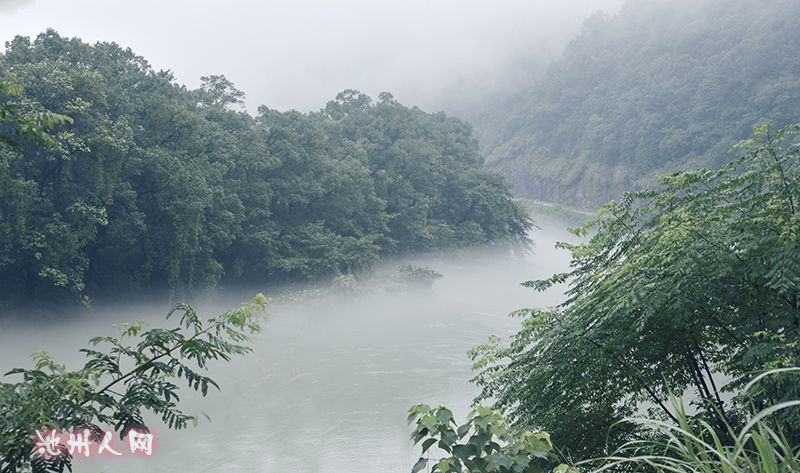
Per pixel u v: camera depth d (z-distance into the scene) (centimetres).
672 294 873
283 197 6688
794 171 877
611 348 923
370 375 3428
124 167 4753
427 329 5044
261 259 6175
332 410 2798
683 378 984
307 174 7000
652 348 929
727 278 870
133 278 5088
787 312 830
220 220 5603
